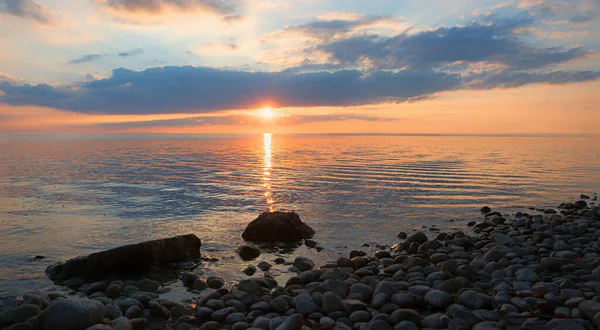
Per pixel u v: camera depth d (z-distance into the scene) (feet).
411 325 20.63
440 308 24.04
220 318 23.86
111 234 49.78
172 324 23.76
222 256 40.98
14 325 21.61
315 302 25.44
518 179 104.88
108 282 33.17
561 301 23.13
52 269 35.17
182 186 95.66
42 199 76.79
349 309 23.89
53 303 23.03
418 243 42.70
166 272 35.55
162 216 61.21
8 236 48.24
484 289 27.35
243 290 27.86
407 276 30.58
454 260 32.63
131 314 24.44
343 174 118.62
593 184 95.96
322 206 69.26
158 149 306.96
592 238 40.65
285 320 21.31
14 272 35.47
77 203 72.43
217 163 165.17
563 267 30.76
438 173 119.44
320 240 47.32
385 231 51.67
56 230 51.52
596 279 27.58
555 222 50.03
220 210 66.23
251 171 130.52
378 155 208.74
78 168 142.72
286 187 92.68
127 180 107.55
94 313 22.74
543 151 243.60
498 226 51.80
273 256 41.01
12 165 155.12
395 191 85.56
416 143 422.41
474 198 77.15
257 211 65.36
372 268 33.63
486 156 195.52
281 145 388.16
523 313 21.20
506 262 32.53
